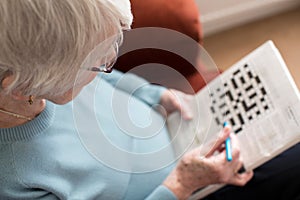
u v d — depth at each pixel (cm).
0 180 68
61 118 77
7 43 47
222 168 90
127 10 52
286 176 99
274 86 94
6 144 67
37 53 49
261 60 97
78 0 47
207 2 165
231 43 174
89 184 80
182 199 89
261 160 94
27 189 71
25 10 44
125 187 87
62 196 75
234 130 98
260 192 100
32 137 70
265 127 94
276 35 173
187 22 102
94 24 49
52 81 54
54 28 47
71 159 76
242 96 98
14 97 57
